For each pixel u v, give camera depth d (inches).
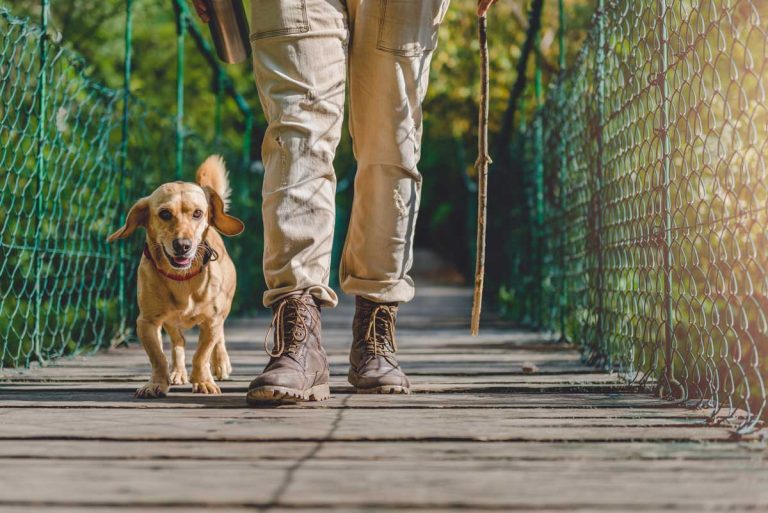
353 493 57.1
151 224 112.3
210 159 133.3
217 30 113.4
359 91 103.1
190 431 79.0
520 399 101.3
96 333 183.3
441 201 906.1
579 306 177.5
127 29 192.2
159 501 55.1
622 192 129.3
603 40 145.6
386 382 105.7
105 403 98.6
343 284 110.8
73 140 165.8
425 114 488.7
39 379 124.4
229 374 137.3
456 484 59.6
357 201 106.4
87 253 173.5
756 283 135.3
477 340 208.1
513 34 427.8
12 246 140.6
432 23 103.6
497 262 359.3
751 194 84.3
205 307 113.9
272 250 97.8
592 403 98.3
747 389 84.7
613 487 58.8
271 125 98.2
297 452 70.4
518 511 53.4
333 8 98.6
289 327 96.9
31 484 59.7
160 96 503.5
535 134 237.6
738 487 58.8
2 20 160.7
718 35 89.2
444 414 89.7
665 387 105.0
